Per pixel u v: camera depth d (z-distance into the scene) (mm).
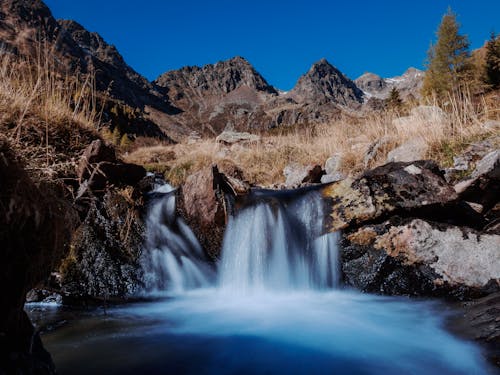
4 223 1318
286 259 3996
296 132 10562
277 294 3818
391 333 2607
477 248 3234
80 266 3570
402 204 3766
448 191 3779
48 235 1525
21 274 1425
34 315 3041
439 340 2355
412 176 3992
